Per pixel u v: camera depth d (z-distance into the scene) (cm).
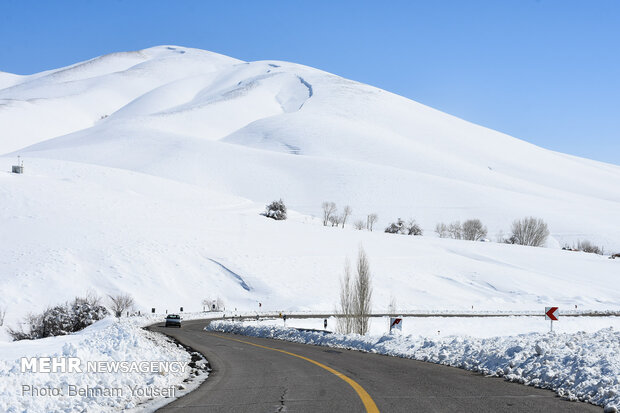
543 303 8225
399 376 1320
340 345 2489
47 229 9181
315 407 931
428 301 8231
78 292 7350
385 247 10906
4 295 6994
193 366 1658
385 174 19075
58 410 970
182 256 8975
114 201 11081
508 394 1041
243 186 18200
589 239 15088
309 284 8625
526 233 14475
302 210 16525
